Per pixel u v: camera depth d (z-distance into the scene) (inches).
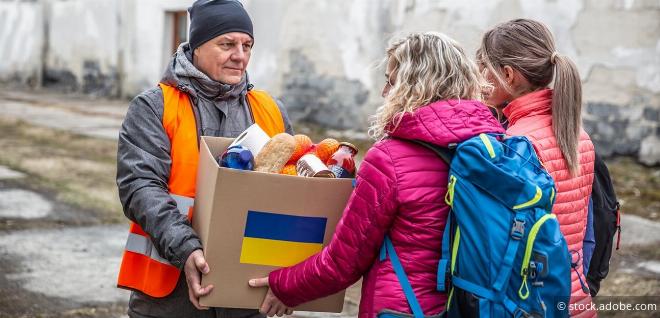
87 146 369.1
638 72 300.7
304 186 81.2
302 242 83.3
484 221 72.7
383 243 78.5
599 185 97.1
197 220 86.2
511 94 92.2
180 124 89.5
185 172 89.0
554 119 86.8
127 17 563.5
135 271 90.4
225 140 89.5
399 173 76.0
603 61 309.6
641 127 301.7
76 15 623.2
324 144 91.3
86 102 561.9
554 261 72.9
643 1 296.4
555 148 86.0
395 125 78.0
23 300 162.4
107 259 193.8
